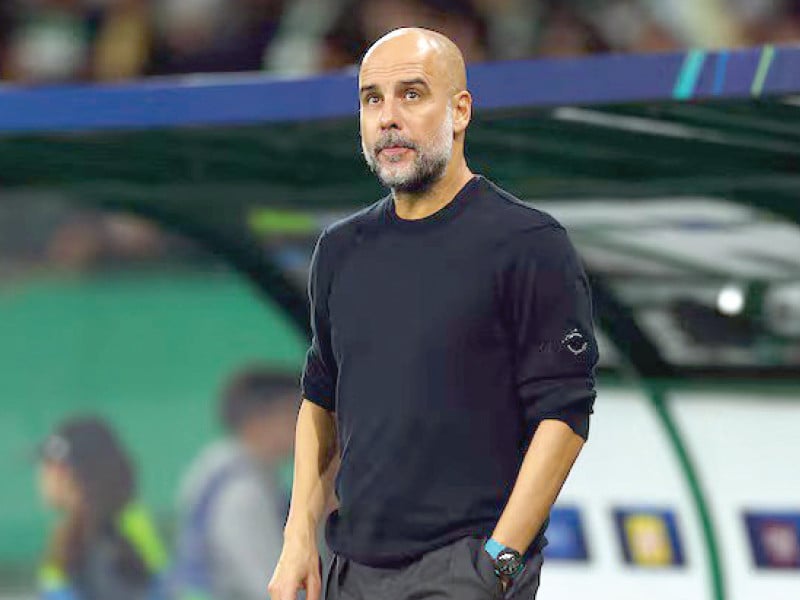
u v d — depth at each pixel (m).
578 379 8.85
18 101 17.86
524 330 8.85
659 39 27.12
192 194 18.80
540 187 17.81
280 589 9.45
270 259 18.81
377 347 9.04
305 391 9.95
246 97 17.31
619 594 17.58
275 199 18.69
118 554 19.12
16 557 19.30
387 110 8.88
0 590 19.31
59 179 18.92
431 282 8.94
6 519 19.31
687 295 17.52
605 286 17.75
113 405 19.23
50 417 19.34
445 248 8.97
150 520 19.12
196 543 18.98
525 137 17.14
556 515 17.80
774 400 17.22
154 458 19.12
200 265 18.98
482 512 8.95
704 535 17.36
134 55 27.50
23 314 19.34
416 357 8.91
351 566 9.29
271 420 18.89
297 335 18.81
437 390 8.88
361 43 26.64
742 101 15.80
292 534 9.63
